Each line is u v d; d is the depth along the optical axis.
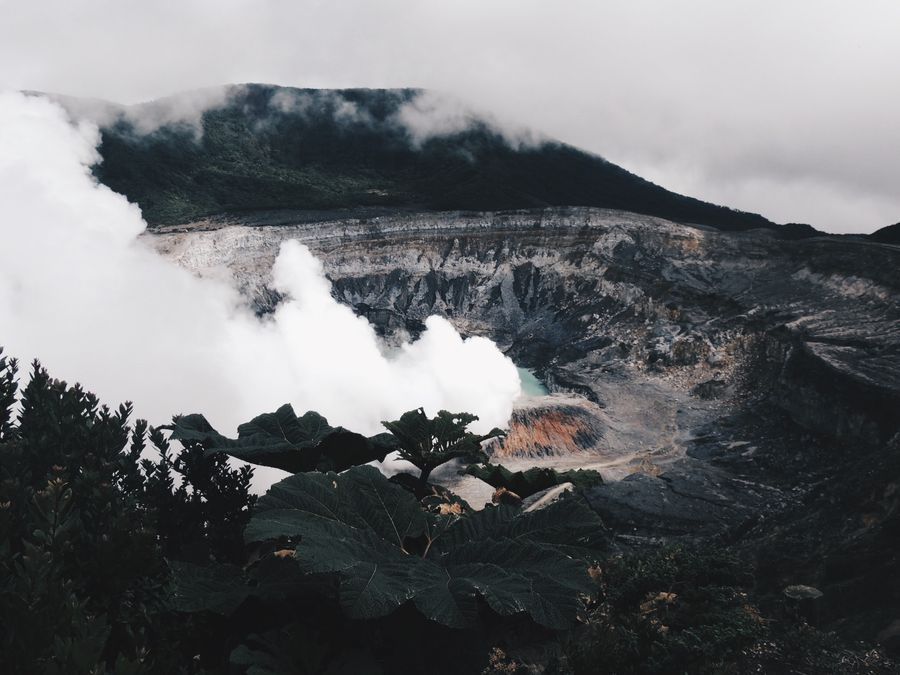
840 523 45.72
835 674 17.53
